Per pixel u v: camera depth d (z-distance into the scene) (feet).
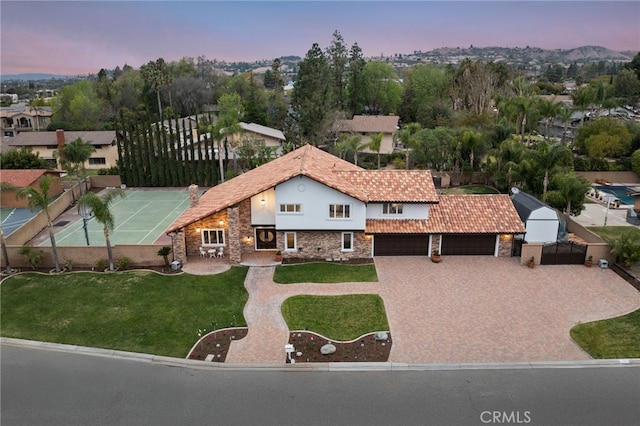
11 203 172.45
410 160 224.53
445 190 190.70
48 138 251.60
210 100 384.88
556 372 72.08
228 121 200.95
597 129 212.02
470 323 85.87
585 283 101.24
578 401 65.67
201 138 232.73
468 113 281.95
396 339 81.15
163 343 81.15
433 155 209.77
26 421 63.00
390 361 75.05
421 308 91.45
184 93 375.86
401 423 61.62
